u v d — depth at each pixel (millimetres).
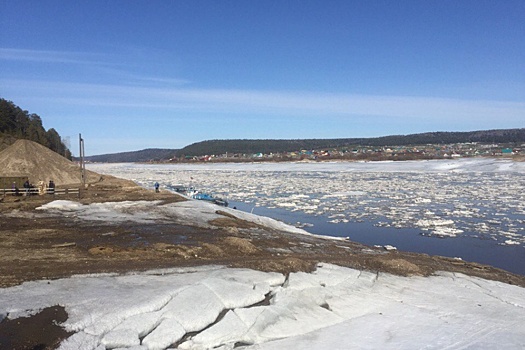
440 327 11781
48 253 15414
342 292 14156
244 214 31719
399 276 16594
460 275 17328
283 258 17234
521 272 21844
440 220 36250
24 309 10133
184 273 13859
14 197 30906
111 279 12734
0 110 88688
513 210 41312
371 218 38125
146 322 10117
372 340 10812
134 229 21422
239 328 10617
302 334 11039
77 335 9203
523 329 11820
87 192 36219
